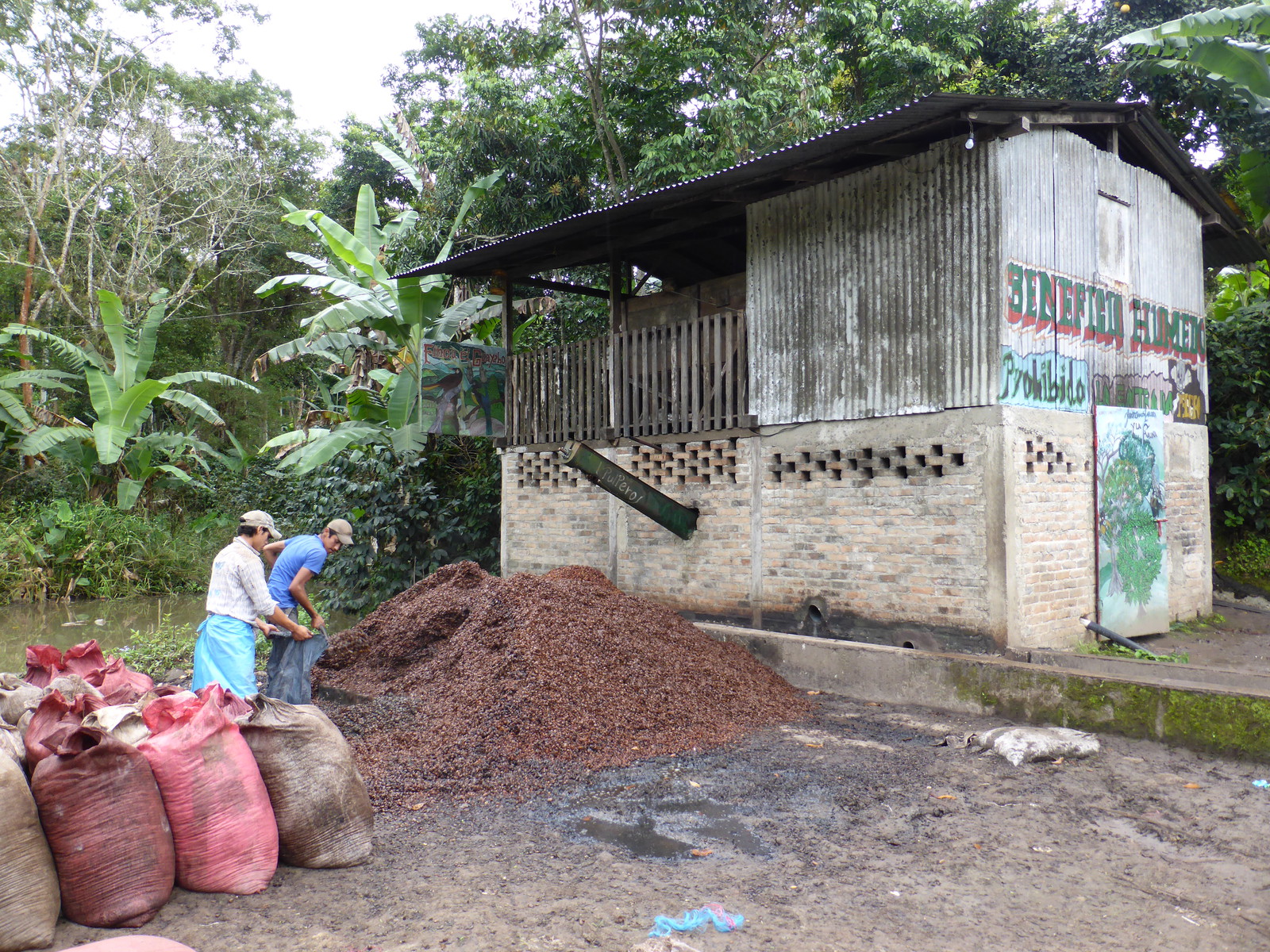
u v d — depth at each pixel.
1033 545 7.60
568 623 7.25
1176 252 9.91
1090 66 15.15
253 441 25.81
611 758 5.84
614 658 7.00
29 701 4.60
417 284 12.23
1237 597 10.86
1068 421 8.10
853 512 8.44
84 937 3.46
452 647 7.43
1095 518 8.33
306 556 6.67
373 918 3.62
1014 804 4.99
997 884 3.97
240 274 28.92
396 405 12.31
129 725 3.97
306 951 3.34
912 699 7.28
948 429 7.73
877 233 8.32
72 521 17.41
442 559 13.87
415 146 19.70
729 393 9.64
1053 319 7.98
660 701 6.70
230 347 31.56
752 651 8.42
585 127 17.00
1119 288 8.94
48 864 3.49
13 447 19.00
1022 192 7.69
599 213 9.66
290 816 4.09
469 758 5.72
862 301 8.44
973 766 5.66
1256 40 10.75
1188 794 5.12
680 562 10.06
